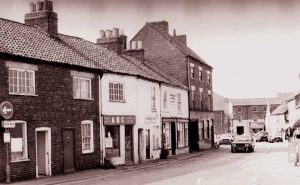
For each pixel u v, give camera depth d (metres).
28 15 27.06
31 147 21.02
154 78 34.69
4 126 18.88
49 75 22.50
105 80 27.42
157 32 46.59
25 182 19.39
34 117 21.31
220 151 46.06
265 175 21.47
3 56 19.61
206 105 52.84
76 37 30.83
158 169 25.81
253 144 44.22
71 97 24.19
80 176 21.80
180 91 42.72
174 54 45.84
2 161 19.25
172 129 40.16
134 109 30.67
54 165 22.50
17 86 20.52
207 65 53.47
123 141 29.19
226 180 19.17
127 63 33.28
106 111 27.36
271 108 106.19
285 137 79.25
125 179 20.27
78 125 24.67
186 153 42.53
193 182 18.44
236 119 107.75
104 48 33.59
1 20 23.94
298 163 27.78
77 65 24.47
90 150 25.77
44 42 24.95
